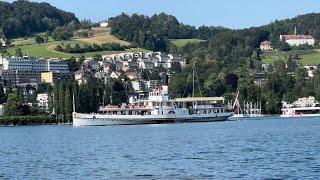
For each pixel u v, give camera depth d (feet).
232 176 465.47
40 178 483.92
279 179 444.14
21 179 481.87
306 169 484.33
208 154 623.36
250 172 481.46
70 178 479.41
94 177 480.64
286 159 553.23
